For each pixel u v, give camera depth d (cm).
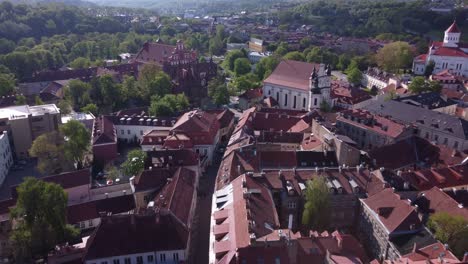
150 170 11381
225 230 8581
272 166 11944
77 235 9950
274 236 7869
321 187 9594
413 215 8888
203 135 14662
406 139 13425
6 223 10062
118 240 8656
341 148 11856
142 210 9469
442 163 12550
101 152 14600
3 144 14400
